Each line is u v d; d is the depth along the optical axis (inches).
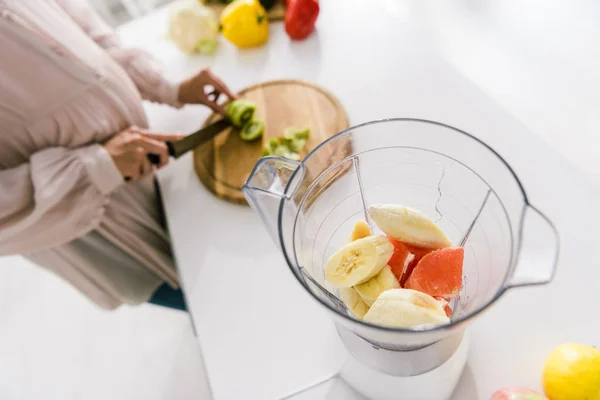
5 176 27.6
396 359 18.1
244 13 38.0
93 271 36.7
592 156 26.6
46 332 64.4
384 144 20.2
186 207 30.7
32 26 25.0
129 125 32.4
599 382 17.9
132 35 45.4
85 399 58.1
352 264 16.6
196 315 25.2
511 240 15.7
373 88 34.2
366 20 39.5
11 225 28.4
